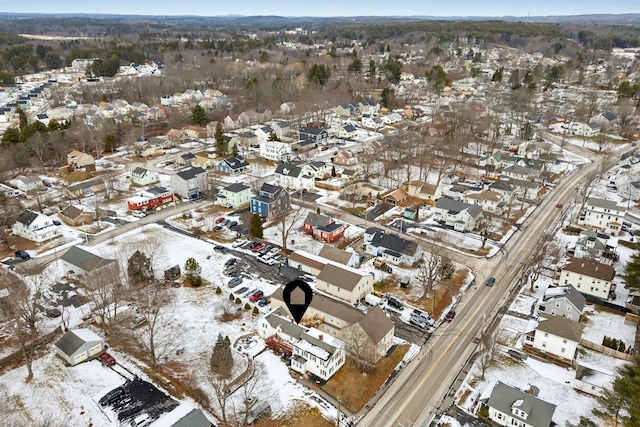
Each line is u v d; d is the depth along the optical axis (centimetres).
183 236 7838
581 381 4575
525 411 4034
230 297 6031
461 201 8738
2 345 5178
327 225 7881
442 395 4528
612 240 7481
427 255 7300
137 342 5100
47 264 6850
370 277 6191
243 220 8212
